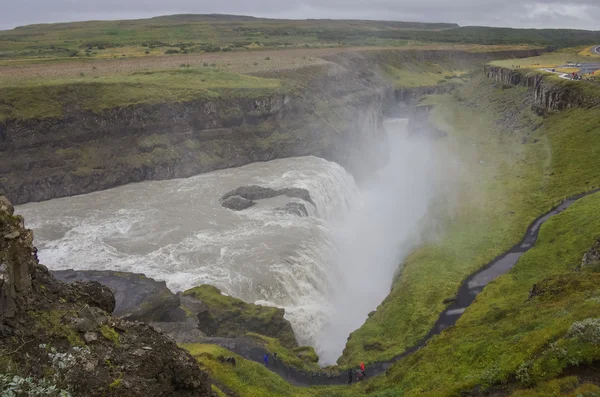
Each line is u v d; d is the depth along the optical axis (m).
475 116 146.12
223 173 98.06
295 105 119.56
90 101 91.94
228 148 104.31
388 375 37.56
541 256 56.41
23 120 82.56
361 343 49.34
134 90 99.25
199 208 78.25
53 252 62.34
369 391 35.53
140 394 19.50
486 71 180.88
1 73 107.88
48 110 86.69
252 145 107.00
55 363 18.72
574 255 53.69
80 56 157.25
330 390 37.66
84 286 24.58
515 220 70.62
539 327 29.83
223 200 80.62
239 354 41.84
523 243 64.06
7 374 17.39
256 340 44.56
